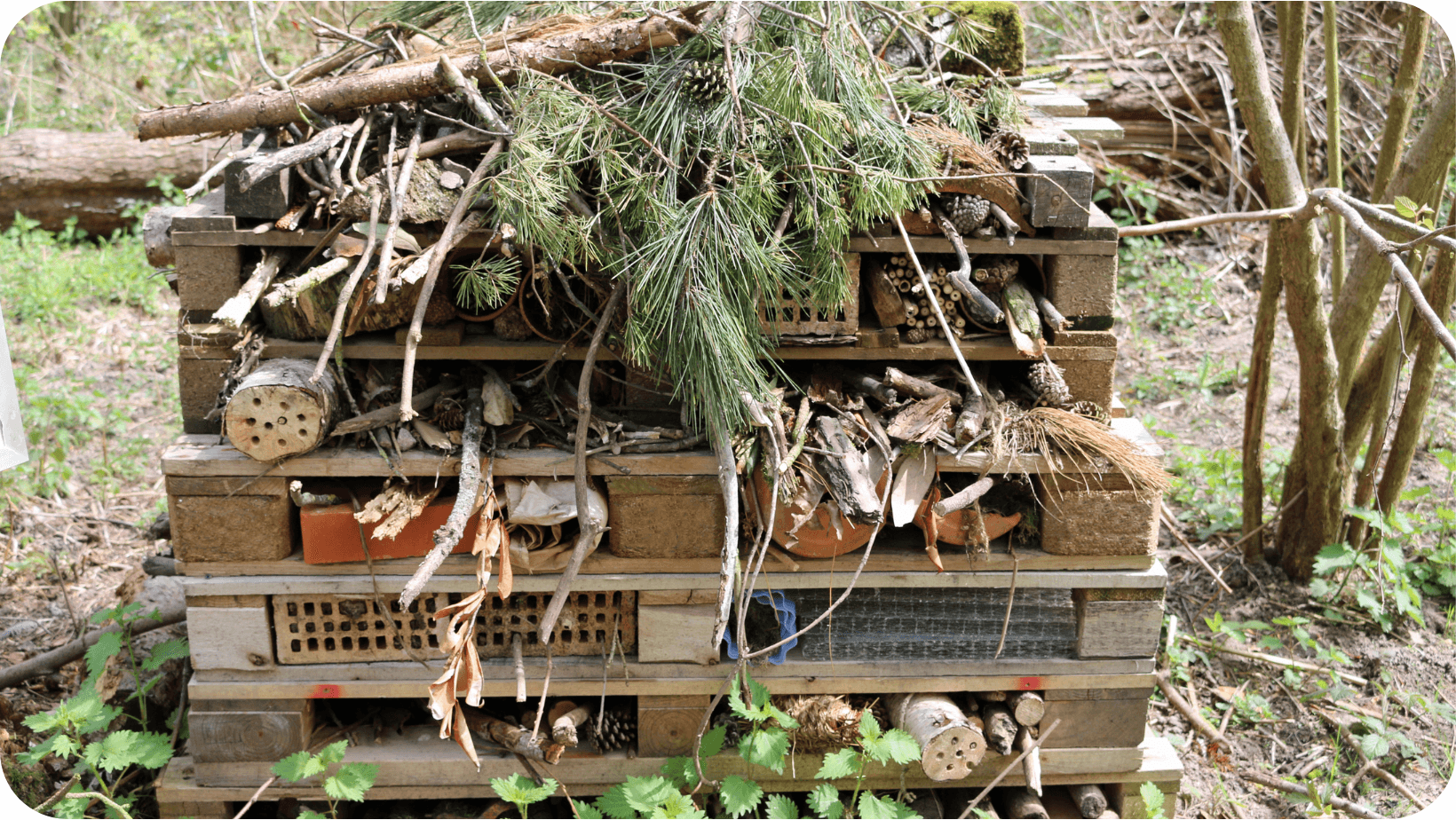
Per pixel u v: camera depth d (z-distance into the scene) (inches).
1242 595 146.6
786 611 102.6
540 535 97.6
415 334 84.0
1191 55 237.1
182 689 116.3
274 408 90.0
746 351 88.8
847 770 96.3
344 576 97.7
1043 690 105.3
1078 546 100.5
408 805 109.0
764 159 92.1
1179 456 171.2
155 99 282.4
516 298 96.0
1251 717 127.0
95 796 98.7
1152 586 101.5
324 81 96.3
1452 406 180.4
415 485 95.7
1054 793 112.5
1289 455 168.2
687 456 96.1
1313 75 235.1
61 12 302.2
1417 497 146.3
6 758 110.7
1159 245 230.5
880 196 88.0
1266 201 237.9
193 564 96.8
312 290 93.0
